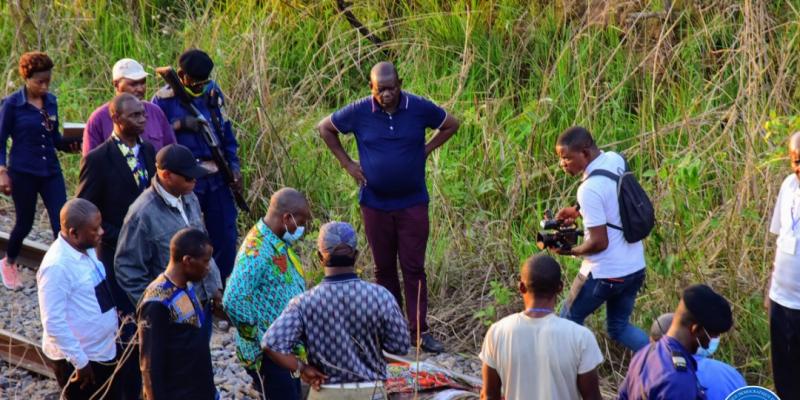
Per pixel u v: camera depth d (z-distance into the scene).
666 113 13.88
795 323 8.66
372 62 17.31
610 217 9.12
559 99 14.56
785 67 13.02
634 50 14.62
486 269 12.36
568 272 11.45
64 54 18.08
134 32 18.42
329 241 7.52
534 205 13.17
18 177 11.96
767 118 12.33
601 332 10.70
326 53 17.36
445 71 16.06
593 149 9.20
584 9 15.78
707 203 11.90
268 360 8.59
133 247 8.70
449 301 12.09
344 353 7.55
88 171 9.80
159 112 10.98
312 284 12.20
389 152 10.58
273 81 17.06
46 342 8.68
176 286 7.72
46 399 10.03
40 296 8.28
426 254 12.49
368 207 10.90
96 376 8.77
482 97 15.53
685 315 6.32
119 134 9.86
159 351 7.63
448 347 11.27
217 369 10.62
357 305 7.52
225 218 11.89
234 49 16.20
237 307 8.27
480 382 9.97
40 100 12.02
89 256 8.55
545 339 6.79
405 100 10.58
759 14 12.95
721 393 6.33
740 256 10.88
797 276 8.59
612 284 9.24
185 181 8.74
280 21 17.73
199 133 11.39
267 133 14.97
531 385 6.84
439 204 13.07
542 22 16.11
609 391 9.99
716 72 14.12
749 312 10.23
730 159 11.96
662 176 10.90
